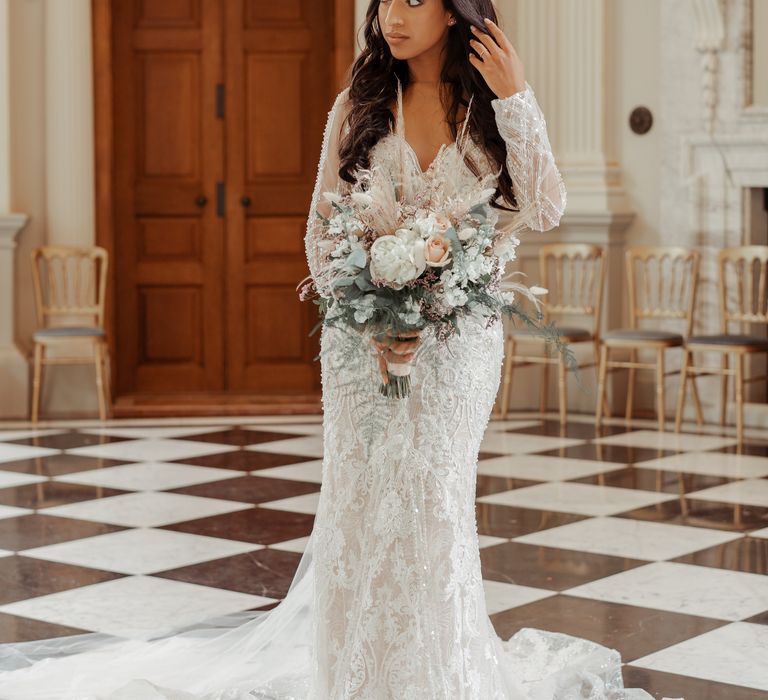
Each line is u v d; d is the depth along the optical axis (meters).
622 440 7.52
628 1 8.65
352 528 2.90
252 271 9.38
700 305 8.45
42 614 4.14
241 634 3.72
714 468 6.66
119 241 9.23
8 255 8.42
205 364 9.37
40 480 6.32
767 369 8.43
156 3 9.22
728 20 8.19
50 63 8.55
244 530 5.28
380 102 2.98
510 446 7.30
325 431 2.98
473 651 2.88
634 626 4.02
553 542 5.10
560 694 3.32
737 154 8.23
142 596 4.34
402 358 2.77
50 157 8.55
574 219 8.63
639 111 8.66
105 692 3.32
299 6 9.30
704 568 4.72
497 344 3.00
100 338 8.19
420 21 2.87
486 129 2.93
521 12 8.77
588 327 8.73
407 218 2.76
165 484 6.21
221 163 9.30
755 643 3.86
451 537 2.86
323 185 3.08
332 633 2.91
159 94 9.23
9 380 8.41
